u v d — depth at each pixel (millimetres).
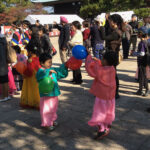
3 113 4844
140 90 5555
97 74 3363
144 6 33031
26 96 5000
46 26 10672
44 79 3588
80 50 3633
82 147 3389
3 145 3539
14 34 6445
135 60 10117
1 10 34969
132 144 3424
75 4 38562
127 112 4590
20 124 4277
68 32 7566
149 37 4512
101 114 3428
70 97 5652
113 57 3346
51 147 3426
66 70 3873
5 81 5523
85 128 4012
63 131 3928
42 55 3713
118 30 4773
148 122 4141
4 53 5289
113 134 3744
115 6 31234
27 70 4637
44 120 3883
